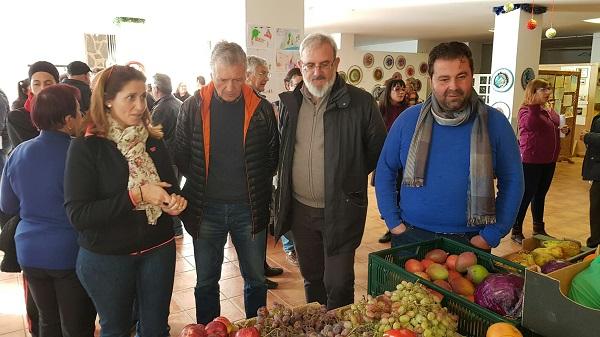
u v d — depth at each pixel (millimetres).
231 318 2721
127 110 1531
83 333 1836
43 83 2650
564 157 8695
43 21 6988
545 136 3842
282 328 1264
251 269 2199
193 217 2072
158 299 1720
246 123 2023
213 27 4605
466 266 1488
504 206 1741
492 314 1195
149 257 1662
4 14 6746
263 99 2115
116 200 1490
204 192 2053
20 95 3236
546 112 3930
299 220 2123
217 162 2049
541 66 9664
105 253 1560
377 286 1530
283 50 3918
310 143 2016
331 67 1923
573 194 6051
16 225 1960
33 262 1736
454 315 1275
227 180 2061
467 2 6379
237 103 2035
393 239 1937
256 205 2090
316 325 1274
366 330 1179
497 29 6727
